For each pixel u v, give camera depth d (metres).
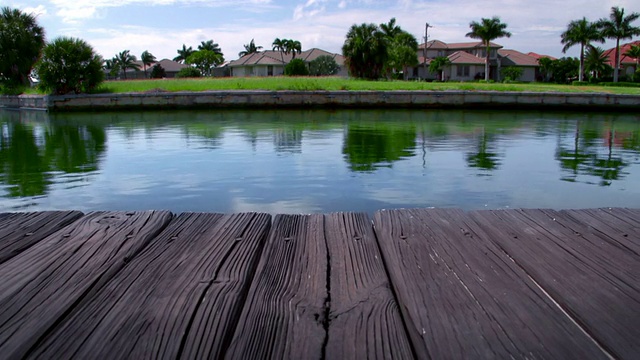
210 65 69.50
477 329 1.19
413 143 8.98
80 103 19.55
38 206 4.52
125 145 8.88
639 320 1.24
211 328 1.19
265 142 9.11
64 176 5.93
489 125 13.05
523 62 56.94
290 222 2.13
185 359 1.06
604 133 11.12
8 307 1.31
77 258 1.69
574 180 5.59
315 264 1.63
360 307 1.32
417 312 1.27
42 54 20.44
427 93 19.59
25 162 7.07
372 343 1.13
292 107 19.69
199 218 2.18
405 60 43.97
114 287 1.43
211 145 8.72
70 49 19.95
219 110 18.97
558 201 4.63
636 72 48.94
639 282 1.47
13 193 5.04
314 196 4.82
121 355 1.08
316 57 53.88
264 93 19.56
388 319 1.25
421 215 2.21
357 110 18.81
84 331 1.18
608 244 1.82
